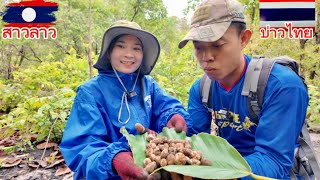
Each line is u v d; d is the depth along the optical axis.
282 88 0.71
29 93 2.35
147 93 0.89
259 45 3.45
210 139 0.60
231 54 0.71
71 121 0.78
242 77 0.77
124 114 0.83
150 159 0.58
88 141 0.74
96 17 5.87
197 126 0.89
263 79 0.73
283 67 0.74
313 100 1.92
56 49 5.63
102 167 0.64
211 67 0.71
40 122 1.66
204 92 0.85
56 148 1.60
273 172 0.67
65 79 2.55
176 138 0.67
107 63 0.86
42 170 1.39
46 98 1.72
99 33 5.47
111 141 0.80
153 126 0.91
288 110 0.71
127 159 0.60
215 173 0.51
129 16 6.97
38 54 6.05
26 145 1.67
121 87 0.85
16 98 2.41
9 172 1.39
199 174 0.51
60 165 1.43
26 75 2.49
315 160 0.76
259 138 0.72
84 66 2.67
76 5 5.76
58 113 1.72
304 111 0.74
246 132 0.79
